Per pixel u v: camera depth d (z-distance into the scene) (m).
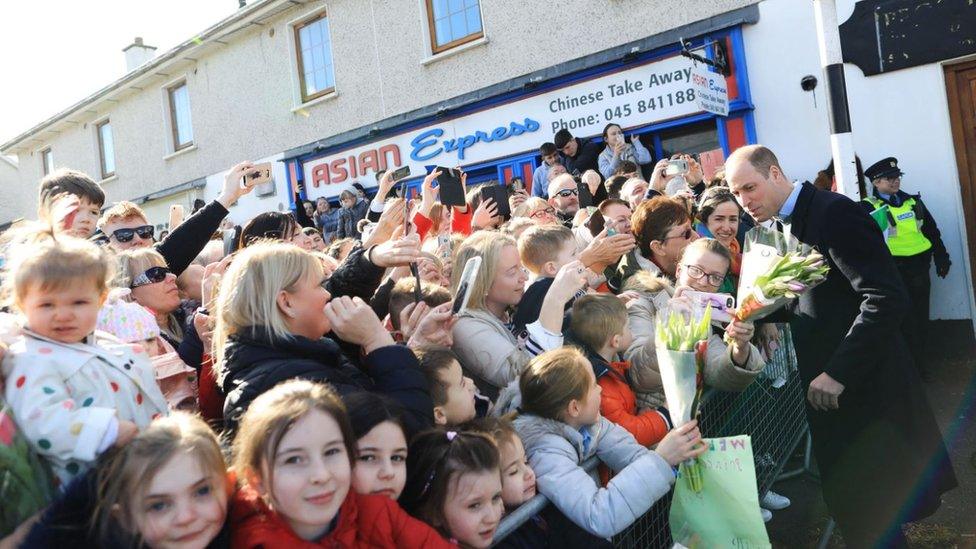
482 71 9.31
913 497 2.59
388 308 2.73
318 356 1.82
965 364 5.64
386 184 4.00
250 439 1.38
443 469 1.66
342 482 1.39
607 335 2.50
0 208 18.61
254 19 11.64
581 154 8.06
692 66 7.11
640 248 3.60
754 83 7.22
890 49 6.30
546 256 2.97
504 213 4.59
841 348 2.55
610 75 8.16
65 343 1.56
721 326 2.95
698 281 2.74
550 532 1.94
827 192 2.68
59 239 1.69
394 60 10.23
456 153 9.73
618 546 2.13
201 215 3.04
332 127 11.13
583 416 2.09
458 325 2.52
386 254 2.22
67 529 1.25
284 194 11.90
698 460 2.03
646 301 3.03
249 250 1.87
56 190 2.94
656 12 7.73
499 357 2.42
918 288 5.54
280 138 11.88
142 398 1.69
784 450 3.52
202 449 1.30
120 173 14.97
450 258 3.42
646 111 7.96
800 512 3.54
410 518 1.55
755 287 2.34
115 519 1.24
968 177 6.20
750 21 7.12
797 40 6.94
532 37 8.77
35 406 1.40
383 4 10.26
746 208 2.78
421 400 1.82
